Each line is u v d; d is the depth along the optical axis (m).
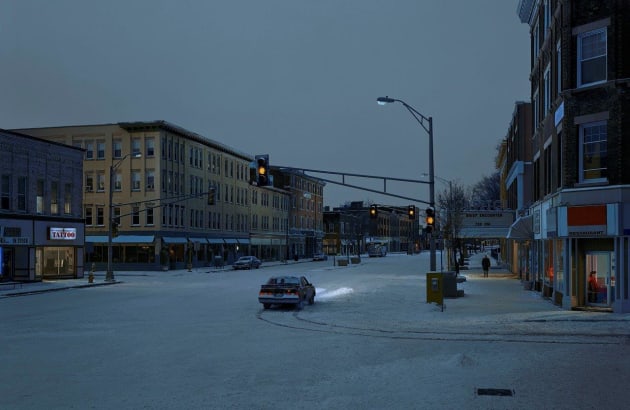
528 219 35.09
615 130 22.41
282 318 22.55
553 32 27.03
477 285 38.91
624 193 22.14
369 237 163.00
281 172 109.38
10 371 12.62
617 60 22.42
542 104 30.86
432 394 10.30
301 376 11.97
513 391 10.42
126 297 32.44
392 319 21.75
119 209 65.56
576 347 15.07
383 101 31.22
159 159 64.94
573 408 9.31
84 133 66.81
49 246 48.66
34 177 46.78
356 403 9.78
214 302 29.06
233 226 84.69
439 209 82.38
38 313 24.56
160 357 14.23
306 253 118.12
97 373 12.38
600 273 23.45
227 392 10.66
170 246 66.81
